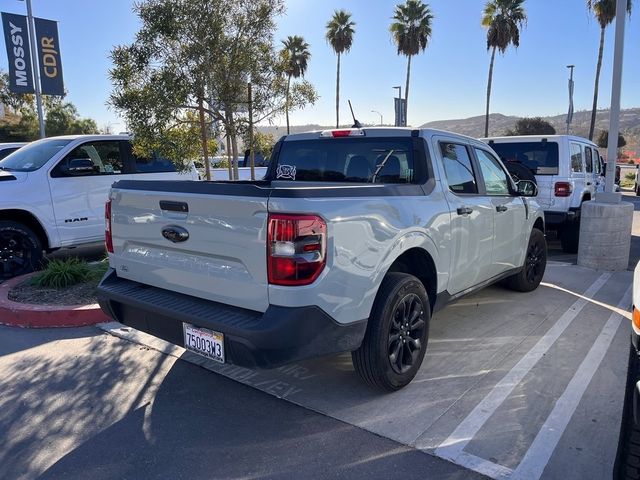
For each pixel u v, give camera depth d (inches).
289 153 206.5
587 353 181.2
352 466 118.0
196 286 135.9
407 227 146.1
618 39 305.0
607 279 288.4
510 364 171.9
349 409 143.5
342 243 125.5
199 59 271.6
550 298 248.8
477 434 129.9
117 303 152.8
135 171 326.0
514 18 1443.2
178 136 290.2
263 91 298.2
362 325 134.3
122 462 120.7
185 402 148.6
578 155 379.2
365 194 137.5
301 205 118.4
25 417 140.1
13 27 548.1
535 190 231.0
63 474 116.4
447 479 113.0
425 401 147.0
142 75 272.1
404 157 172.2
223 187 125.7
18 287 242.8
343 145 189.0
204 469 117.9
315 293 120.5
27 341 193.2
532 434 129.6
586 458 119.8
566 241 377.1
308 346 122.4
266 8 278.5
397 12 1519.4
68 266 248.8
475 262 189.0
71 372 167.5
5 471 117.3
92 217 306.5
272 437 130.5
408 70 1550.2
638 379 92.7
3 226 269.7
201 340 130.5
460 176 184.9
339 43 1752.0
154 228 142.6
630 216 309.1
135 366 172.1
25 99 1368.1
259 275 121.4
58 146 304.3
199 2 262.4
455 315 222.4
